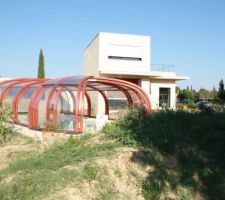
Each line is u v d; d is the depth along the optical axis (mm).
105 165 8266
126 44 34188
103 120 14047
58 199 6875
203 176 8469
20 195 7012
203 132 10727
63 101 18922
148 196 7590
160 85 33781
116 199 7285
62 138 11719
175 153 9398
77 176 7762
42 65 46844
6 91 19094
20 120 16734
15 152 11453
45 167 8383
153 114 12719
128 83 15820
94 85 18188
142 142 9734
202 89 78750
